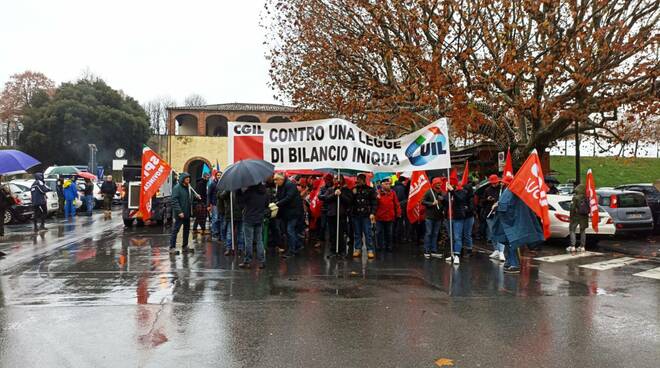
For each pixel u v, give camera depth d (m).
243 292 7.62
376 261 10.65
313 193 13.23
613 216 14.72
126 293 7.51
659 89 14.36
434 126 11.05
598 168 54.91
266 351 5.12
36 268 9.58
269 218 11.59
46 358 4.91
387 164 11.16
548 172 20.34
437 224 11.14
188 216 11.60
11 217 19.20
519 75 13.98
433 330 5.85
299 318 6.27
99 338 5.49
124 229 17.19
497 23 14.46
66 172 30.06
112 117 51.34
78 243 13.34
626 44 13.65
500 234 9.67
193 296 7.35
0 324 5.96
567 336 5.68
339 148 11.05
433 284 8.39
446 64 15.00
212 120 54.22
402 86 18.70
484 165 19.70
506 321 6.25
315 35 20.00
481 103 16.38
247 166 9.41
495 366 4.78
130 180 18.48
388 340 5.48
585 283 8.66
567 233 13.47
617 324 6.16
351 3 17.50
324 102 20.78
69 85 52.88
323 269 9.61
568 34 13.57
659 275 9.47
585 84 13.82
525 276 9.20
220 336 5.57
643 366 4.81
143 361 4.85
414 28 14.77
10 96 61.56
